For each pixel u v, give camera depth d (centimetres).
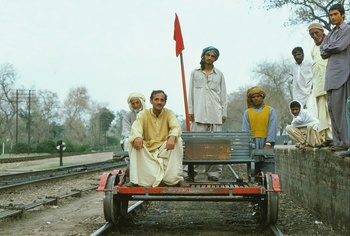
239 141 827
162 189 721
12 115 9438
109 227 753
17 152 7119
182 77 974
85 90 11606
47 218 930
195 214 959
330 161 783
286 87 8231
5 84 9469
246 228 802
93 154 6003
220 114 1005
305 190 998
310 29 966
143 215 946
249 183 808
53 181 1792
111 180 766
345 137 769
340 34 765
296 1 2470
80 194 1332
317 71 945
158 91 775
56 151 7206
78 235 738
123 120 984
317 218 883
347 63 767
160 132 784
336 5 782
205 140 821
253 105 907
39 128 10450
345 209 702
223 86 1012
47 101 10650
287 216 926
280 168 1384
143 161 752
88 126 11919
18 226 837
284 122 8331
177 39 974
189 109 1013
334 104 781
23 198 1305
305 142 1019
